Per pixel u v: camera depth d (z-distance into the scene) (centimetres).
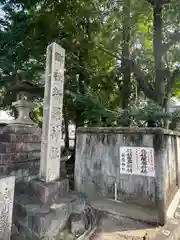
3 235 193
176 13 480
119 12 569
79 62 655
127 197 333
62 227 264
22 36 502
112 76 681
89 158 380
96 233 271
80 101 479
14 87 461
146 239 255
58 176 313
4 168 346
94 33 607
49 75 303
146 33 646
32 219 241
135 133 334
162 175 307
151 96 527
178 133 455
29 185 297
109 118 446
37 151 424
